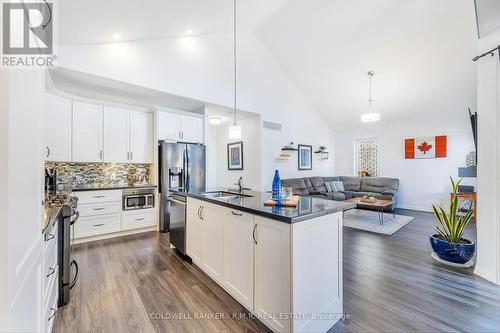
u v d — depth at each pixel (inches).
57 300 73.0
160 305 76.6
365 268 104.1
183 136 178.2
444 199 222.7
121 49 134.3
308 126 270.8
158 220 167.2
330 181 273.7
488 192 93.4
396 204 239.5
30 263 39.9
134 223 157.4
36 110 46.7
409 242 140.0
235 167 244.8
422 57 174.9
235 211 76.6
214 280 89.3
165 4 101.3
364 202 193.8
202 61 171.5
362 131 286.4
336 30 175.6
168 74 153.6
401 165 252.4
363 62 194.1
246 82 202.1
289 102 246.1
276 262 61.0
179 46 159.3
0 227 28.1
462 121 213.5
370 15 158.6
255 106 210.2
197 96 168.2
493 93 91.7
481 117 96.2
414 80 196.2
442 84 192.1
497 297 80.4
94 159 148.3
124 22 108.0
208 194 108.0
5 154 29.0
